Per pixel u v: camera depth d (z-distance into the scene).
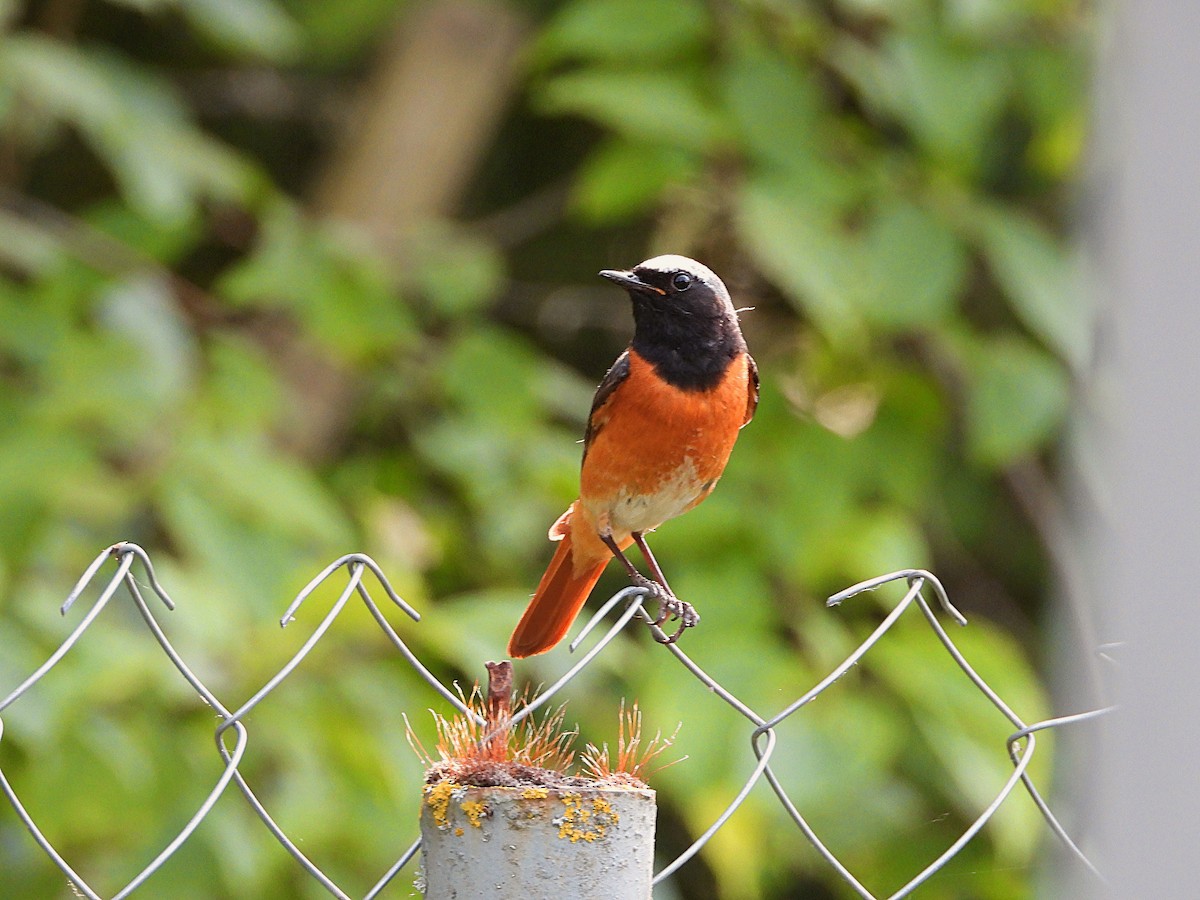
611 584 12.51
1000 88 11.05
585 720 10.86
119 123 10.91
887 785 11.06
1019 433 10.99
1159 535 5.17
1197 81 5.52
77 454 9.67
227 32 11.61
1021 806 9.98
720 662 10.07
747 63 11.02
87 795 8.84
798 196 10.79
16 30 13.22
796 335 11.96
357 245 11.86
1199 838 4.98
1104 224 10.10
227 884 8.92
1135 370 5.37
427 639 9.48
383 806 9.27
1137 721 5.12
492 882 4.63
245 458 10.01
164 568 9.48
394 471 12.39
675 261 8.31
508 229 14.32
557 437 12.26
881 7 10.96
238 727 5.32
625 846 4.70
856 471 11.02
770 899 11.73
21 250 11.18
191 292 12.12
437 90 14.53
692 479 8.36
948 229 10.84
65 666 9.07
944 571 13.92
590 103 10.71
